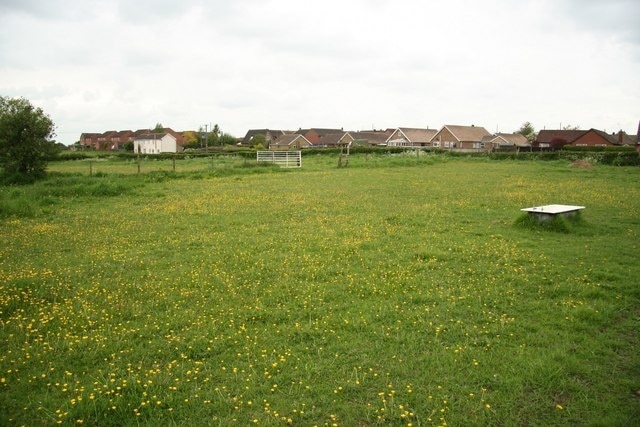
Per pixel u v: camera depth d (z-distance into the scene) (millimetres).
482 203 18828
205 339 6875
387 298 8477
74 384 5707
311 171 36281
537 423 4980
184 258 11211
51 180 26984
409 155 54344
